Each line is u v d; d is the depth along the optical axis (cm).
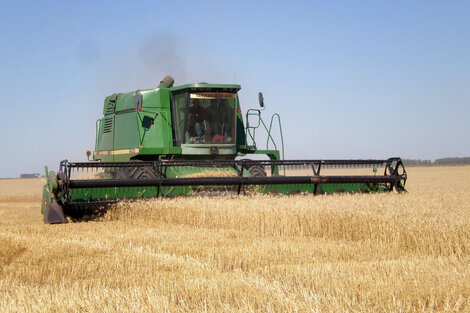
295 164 1473
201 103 1606
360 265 700
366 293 547
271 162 1447
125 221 1288
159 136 1608
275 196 1371
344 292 554
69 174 1290
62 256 820
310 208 1099
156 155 1628
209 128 1609
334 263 727
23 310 518
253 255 812
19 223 1420
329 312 483
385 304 515
